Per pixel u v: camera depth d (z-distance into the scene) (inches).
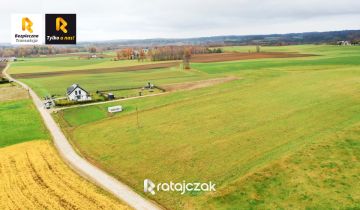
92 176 1722.4
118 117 2765.7
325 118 2181.3
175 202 1439.5
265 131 2094.0
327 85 3063.5
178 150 1956.2
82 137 2370.8
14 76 6476.4
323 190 1386.6
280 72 4623.5
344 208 1270.9
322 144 1739.7
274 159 1658.5
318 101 2576.3
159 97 3383.4
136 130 2370.8
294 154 1670.8
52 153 2068.2
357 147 1665.8
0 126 2721.5
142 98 3440.0
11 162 1940.2
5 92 4409.5
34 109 3282.5
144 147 2052.2
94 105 3302.2
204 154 1866.4
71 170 1808.6
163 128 2354.8
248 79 4018.2
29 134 2481.5
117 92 3991.1
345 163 1545.3
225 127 2247.8
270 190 1429.6
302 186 1425.9
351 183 1406.3
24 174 1763.0
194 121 2438.5
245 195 1417.3
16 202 1464.1
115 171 1785.2
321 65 5226.4
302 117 2261.3
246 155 1791.3
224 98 3009.4
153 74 5684.1
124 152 2014.0
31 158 1990.7
